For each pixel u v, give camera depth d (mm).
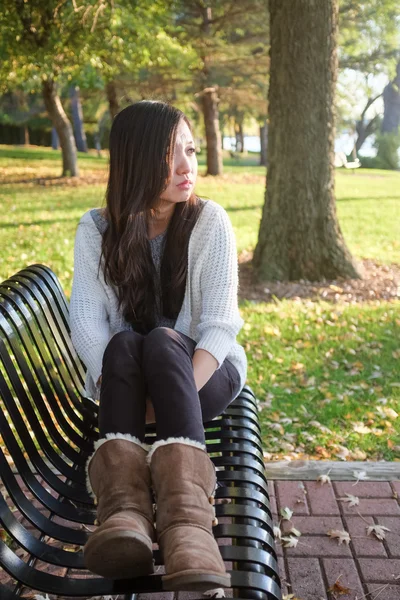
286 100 7023
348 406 4105
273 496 2982
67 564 1814
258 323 5844
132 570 1598
